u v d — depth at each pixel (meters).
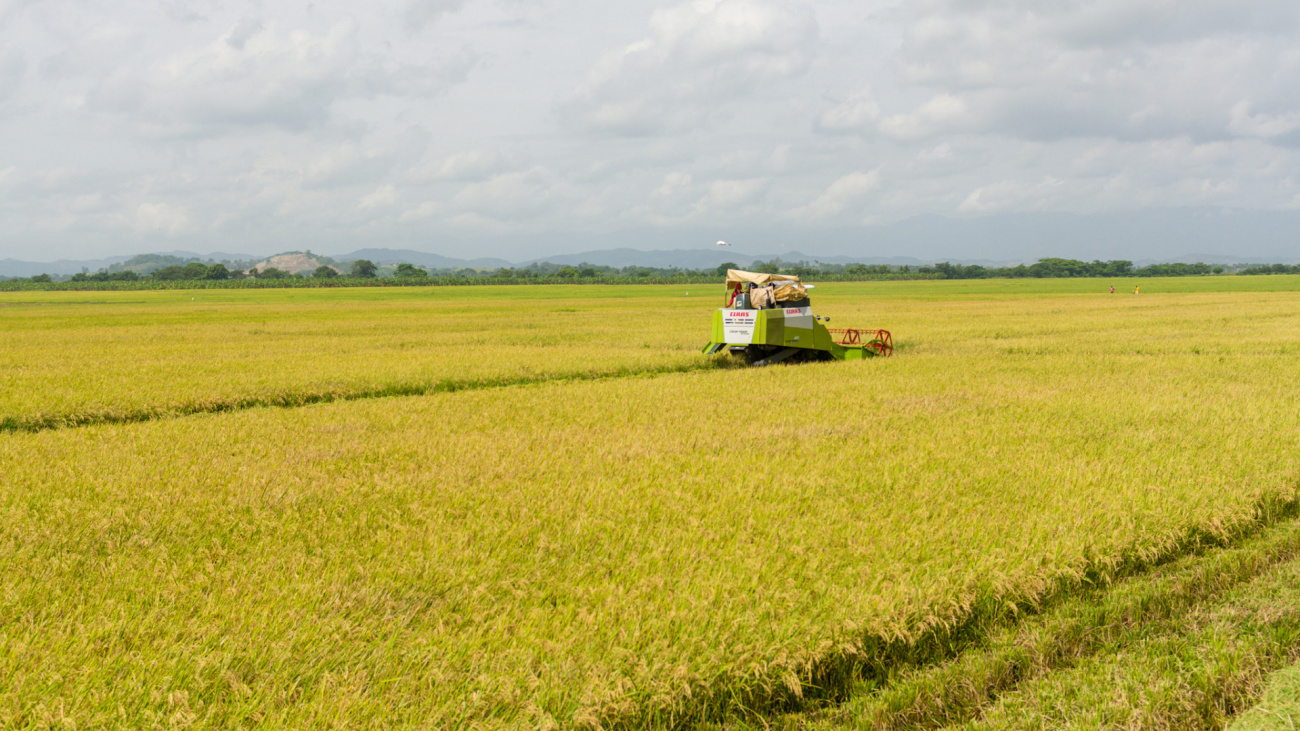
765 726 4.53
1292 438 10.71
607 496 7.96
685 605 5.20
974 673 4.94
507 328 45.19
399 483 8.73
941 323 45.19
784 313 23.56
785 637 4.86
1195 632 5.43
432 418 13.87
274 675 4.32
